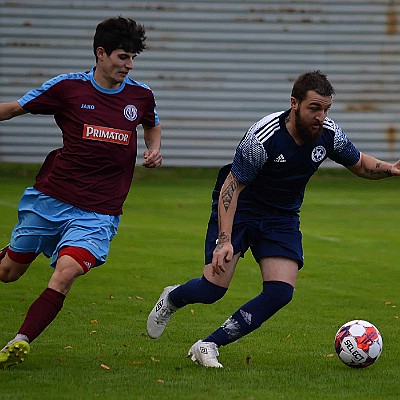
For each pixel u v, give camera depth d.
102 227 20.66
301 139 19.78
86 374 19.78
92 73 21.11
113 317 27.30
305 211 55.41
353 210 56.25
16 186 64.88
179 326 26.17
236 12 77.31
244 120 77.94
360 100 78.00
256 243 20.84
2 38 75.81
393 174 21.12
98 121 20.75
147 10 76.81
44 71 76.38
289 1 77.31
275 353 22.78
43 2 75.94
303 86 19.14
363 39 77.75
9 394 17.86
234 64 77.56
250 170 19.83
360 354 20.61
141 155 77.00
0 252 22.19
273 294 20.38
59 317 27.03
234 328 20.72
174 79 77.31
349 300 30.69
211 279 20.81
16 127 76.12
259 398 17.86
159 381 19.11
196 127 77.69
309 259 38.12
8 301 29.27
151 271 34.72
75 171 20.81
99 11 76.50
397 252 40.44
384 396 18.28
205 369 20.52
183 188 66.81
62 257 20.14
